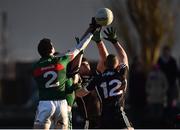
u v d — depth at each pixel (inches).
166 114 1781.5
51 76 1029.2
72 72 1047.0
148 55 2197.3
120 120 1034.1
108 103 1040.2
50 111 1023.6
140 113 1825.8
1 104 2420.0
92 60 2384.4
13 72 2497.5
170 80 1829.5
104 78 1045.8
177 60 2311.8
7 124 1872.5
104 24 1040.8
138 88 1860.2
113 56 1055.6
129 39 2242.9
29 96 2406.5
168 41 2273.6
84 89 1050.7
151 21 2236.7
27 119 1884.8
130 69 1893.5
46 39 1046.4
